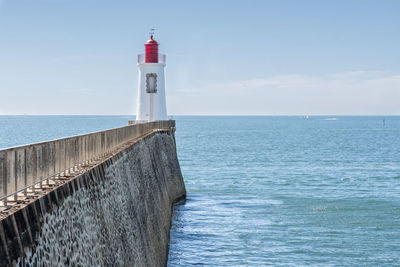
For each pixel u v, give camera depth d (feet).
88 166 49.01
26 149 34.42
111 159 57.47
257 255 92.89
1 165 30.25
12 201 32.01
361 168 244.01
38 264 29.66
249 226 113.50
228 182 188.24
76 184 40.11
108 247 46.37
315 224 117.29
